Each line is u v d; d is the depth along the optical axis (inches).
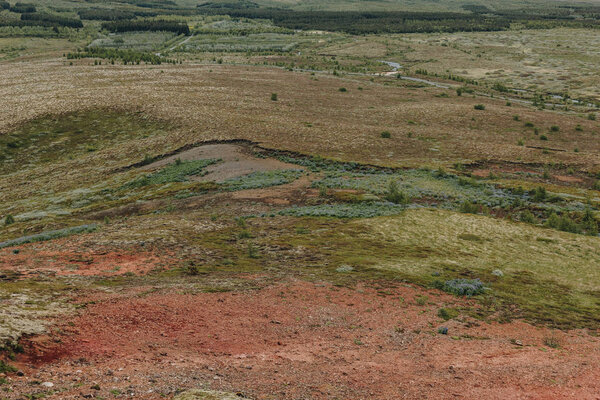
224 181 2751.0
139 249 1465.3
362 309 1048.8
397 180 2787.9
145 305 880.9
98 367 594.9
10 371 535.8
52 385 517.7
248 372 652.7
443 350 845.8
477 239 1825.8
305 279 1230.3
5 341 593.0
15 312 713.6
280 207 2274.9
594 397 670.5
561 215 2294.5
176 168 3115.2
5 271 1124.5
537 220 2245.3
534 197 2573.8
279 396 571.5
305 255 1520.7
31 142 4030.5
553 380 727.7
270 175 2849.4
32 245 1590.8
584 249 1742.1
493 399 641.6
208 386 571.8
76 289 939.3
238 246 1598.2
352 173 2940.5
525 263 1599.4
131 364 619.8
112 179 3061.0
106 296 904.3
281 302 1024.9
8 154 3786.9
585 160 3604.8
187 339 759.7
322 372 687.1
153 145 3750.0
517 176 3142.2
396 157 3511.3
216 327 834.8
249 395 561.3
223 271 1273.4
